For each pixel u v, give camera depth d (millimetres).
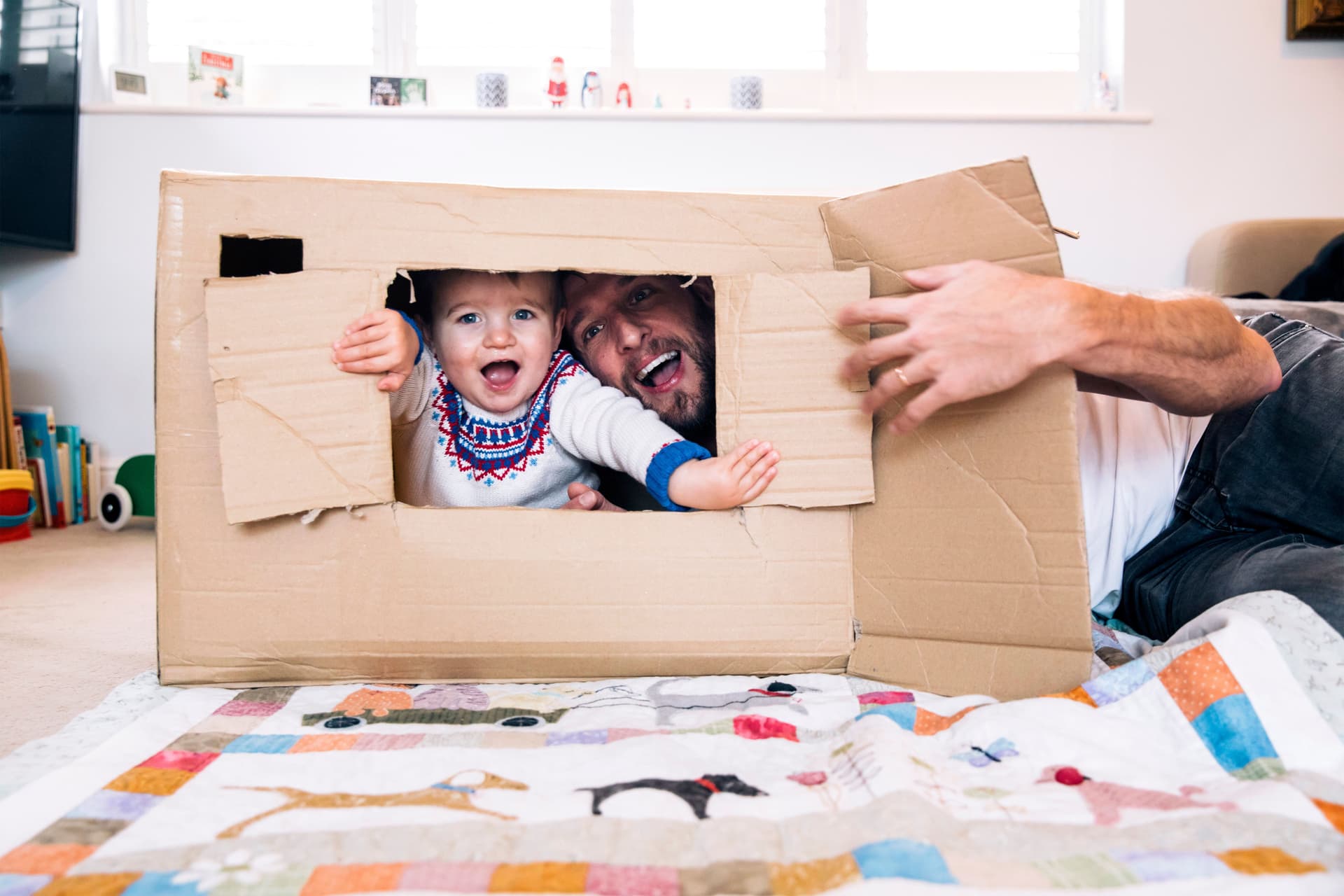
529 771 541
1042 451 660
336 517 710
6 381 1971
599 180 2182
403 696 703
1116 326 629
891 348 629
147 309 2182
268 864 422
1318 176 2189
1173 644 648
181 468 708
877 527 738
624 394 1040
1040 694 658
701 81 2387
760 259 747
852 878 404
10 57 1955
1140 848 424
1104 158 2174
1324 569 664
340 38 2355
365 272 699
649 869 419
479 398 956
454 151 2164
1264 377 766
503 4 2377
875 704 668
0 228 1958
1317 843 420
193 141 2143
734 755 573
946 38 2375
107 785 521
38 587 1336
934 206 682
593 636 726
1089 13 2342
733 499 731
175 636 709
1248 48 2166
